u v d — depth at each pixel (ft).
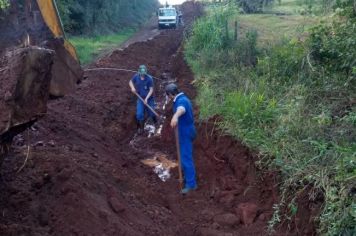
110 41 90.48
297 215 18.53
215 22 52.80
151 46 73.41
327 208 16.53
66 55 19.58
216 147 27.68
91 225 16.89
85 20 95.71
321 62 30.07
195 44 53.93
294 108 24.89
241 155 25.03
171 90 24.97
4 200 17.08
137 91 35.37
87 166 22.49
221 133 27.84
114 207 19.13
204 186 25.45
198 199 23.79
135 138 34.45
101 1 101.91
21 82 14.90
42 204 17.30
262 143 23.82
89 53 68.33
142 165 28.63
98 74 48.06
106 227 17.16
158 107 40.75
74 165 20.38
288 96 27.76
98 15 101.65
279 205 18.67
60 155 21.83
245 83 33.17
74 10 91.91
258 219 20.13
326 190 17.17
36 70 15.23
